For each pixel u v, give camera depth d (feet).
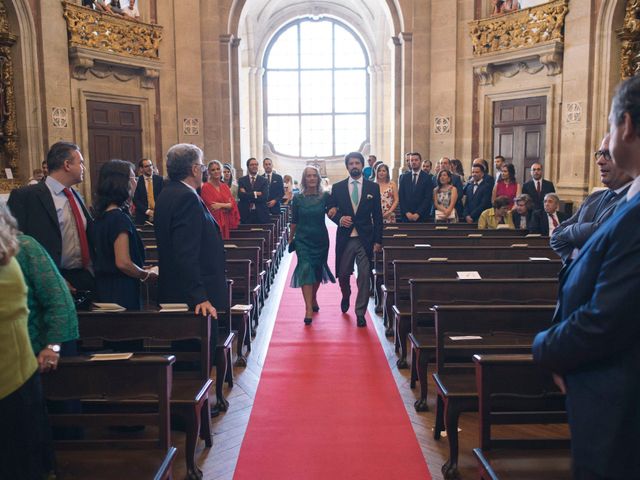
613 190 11.54
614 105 5.97
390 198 31.58
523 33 45.06
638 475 5.60
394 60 55.77
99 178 13.48
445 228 29.76
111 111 46.68
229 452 13.48
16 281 7.70
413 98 52.60
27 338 7.90
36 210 13.19
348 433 14.43
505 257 22.59
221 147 53.47
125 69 47.44
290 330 23.97
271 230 33.24
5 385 7.54
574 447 5.94
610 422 5.61
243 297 22.86
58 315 9.39
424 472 12.47
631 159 5.94
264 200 37.27
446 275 19.53
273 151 94.58
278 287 33.01
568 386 6.07
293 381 18.15
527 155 46.80
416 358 17.24
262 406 16.20
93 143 45.21
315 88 94.43
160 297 13.88
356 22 91.50
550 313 13.34
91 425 9.97
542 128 45.47
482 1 49.24
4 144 38.73
